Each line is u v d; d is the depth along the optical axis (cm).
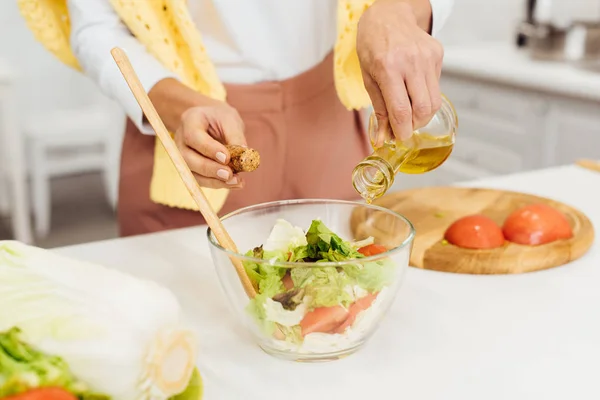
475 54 240
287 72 108
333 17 109
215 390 56
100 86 97
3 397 43
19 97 341
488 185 112
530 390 56
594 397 55
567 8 243
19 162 260
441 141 75
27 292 45
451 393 56
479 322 68
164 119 88
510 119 219
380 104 72
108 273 48
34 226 294
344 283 56
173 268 81
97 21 100
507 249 82
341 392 56
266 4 103
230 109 81
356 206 71
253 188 109
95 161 325
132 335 45
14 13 328
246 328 62
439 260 81
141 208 114
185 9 98
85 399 45
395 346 63
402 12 74
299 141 109
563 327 67
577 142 198
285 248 64
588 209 101
